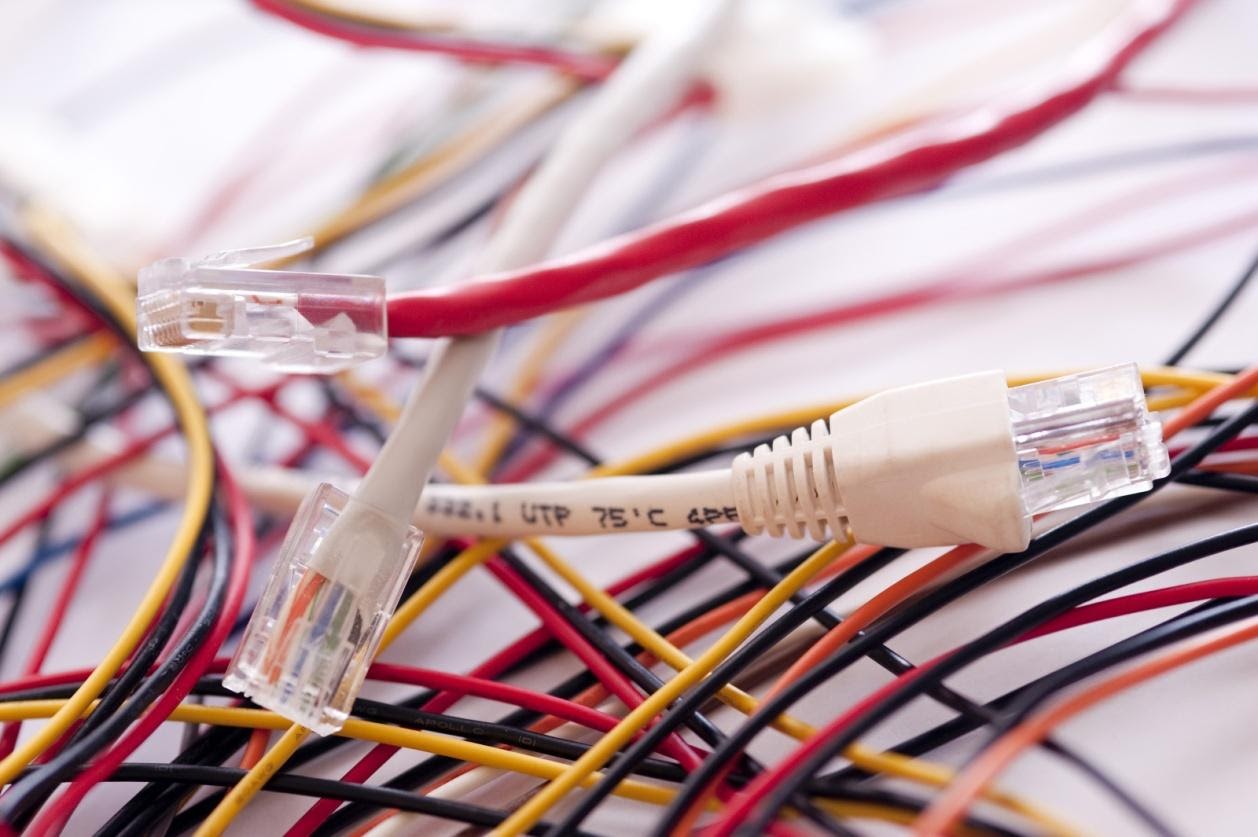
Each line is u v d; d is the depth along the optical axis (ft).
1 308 2.01
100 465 1.66
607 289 1.29
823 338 1.80
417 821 1.18
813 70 2.12
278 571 1.07
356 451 1.79
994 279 1.79
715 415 1.72
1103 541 1.31
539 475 1.69
